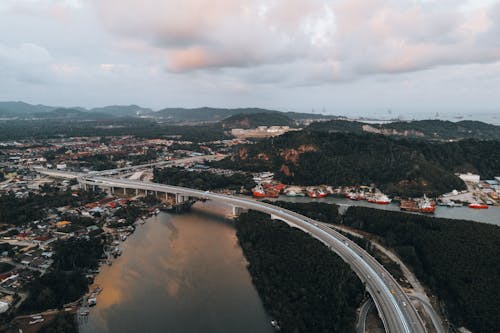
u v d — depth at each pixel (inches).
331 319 5329.7
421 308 5738.2
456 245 7185.0
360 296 5915.4
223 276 7101.4
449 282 6200.8
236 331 5359.3
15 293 6053.2
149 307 5999.0
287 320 5393.7
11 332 5177.2
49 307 5856.3
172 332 5344.5
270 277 6712.6
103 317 5718.5
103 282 6850.4
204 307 5999.0
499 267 6220.5
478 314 5270.7
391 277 6274.6
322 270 6441.9
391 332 4753.9
